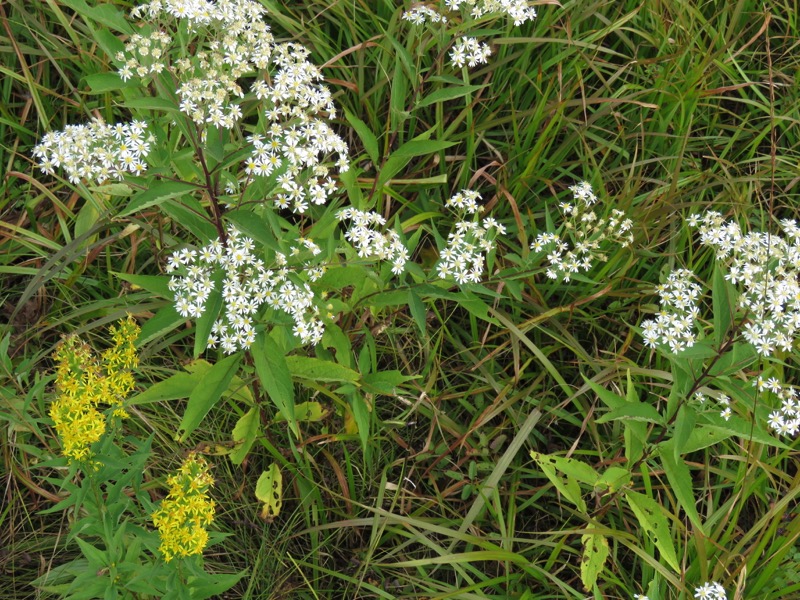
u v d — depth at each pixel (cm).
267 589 89
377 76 106
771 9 115
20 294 99
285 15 108
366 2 111
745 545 92
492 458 97
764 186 108
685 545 87
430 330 101
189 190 70
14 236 95
